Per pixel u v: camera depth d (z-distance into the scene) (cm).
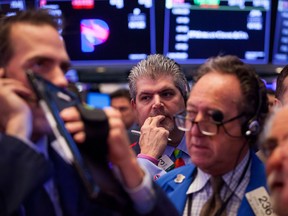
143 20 379
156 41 382
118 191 149
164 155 254
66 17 371
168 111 253
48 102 141
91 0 373
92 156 149
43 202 151
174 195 185
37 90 142
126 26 379
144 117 257
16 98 145
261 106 177
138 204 152
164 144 241
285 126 132
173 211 159
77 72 380
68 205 152
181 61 386
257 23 390
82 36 375
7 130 144
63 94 150
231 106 171
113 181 149
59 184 154
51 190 153
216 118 170
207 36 386
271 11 390
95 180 142
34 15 155
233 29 389
